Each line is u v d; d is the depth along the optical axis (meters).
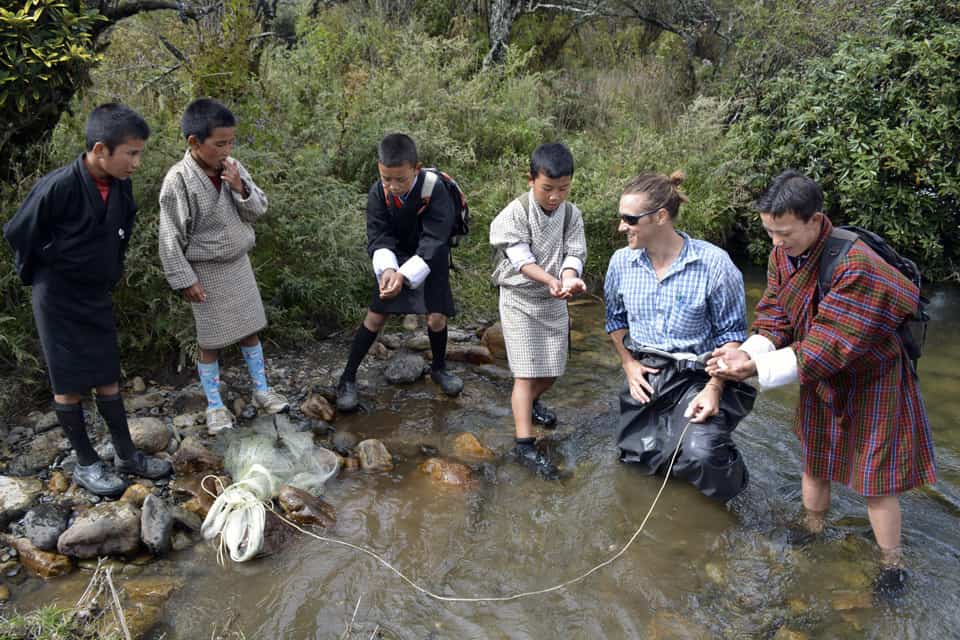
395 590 2.91
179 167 3.45
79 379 3.09
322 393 4.27
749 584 2.97
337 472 3.61
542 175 3.36
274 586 2.90
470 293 5.78
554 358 3.72
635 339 3.50
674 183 3.22
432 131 6.67
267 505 3.30
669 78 9.86
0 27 3.51
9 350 3.96
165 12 6.80
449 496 3.47
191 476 3.48
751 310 6.04
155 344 4.36
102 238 2.99
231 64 5.39
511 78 8.28
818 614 2.81
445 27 9.70
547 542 3.21
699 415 3.25
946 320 5.80
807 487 3.18
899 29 6.97
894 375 2.69
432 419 4.15
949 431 4.11
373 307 4.03
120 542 2.97
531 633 2.73
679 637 2.71
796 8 8.24
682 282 3.27
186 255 3.56
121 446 3.34
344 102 6.26
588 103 9.14
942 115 6.43
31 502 3.20
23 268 2.96
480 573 3.02
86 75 4.14
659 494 3.51
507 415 4.23
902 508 3.44
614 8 10.56
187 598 2.81
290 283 4.81
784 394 4.55
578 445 3.95
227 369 4.48
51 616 2.60
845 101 6.77
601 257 6.51
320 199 5.01
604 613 2.82
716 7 10.57
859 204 6.66
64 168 2.94
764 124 7.30
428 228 3.87
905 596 2.88
